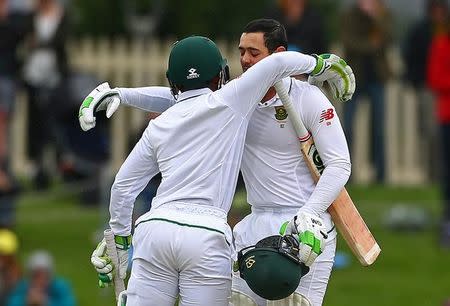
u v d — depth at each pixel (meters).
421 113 57.16
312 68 24.31
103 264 25.48
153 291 24.17
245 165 25.16
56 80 55.12
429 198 57.22
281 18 51.88
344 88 24.83
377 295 44.03
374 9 56.41
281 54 24.03
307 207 24.31
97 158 54.34
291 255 23.81
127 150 51.44
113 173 54.41
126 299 24.83
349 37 56.41
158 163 24.59
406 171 63.31
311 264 24.05
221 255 24.05
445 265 47.41
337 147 24.55
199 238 23.83
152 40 67.06
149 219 24.19
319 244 23.80
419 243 50.22
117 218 25.22
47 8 55.66
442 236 49.69
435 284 45.22
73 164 54.50
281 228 24.36
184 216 23.97
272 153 24.89
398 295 44.03
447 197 49.94
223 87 24.31
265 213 25.11
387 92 63.19
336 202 24.91
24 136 62.47
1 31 52.72
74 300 41.34
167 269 24.11
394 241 50.41
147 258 24.16
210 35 67.94
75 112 53.41
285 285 23.75
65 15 55.62
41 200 56.41
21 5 58.16
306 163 24.83
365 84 57.16
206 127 24.22
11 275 41.16
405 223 51.88
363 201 56.34
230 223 40.06
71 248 48.75
